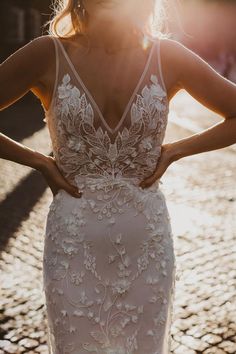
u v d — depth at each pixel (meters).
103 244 2.27
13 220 6.48
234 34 36.88
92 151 2.22
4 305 4.41
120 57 2.19
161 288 2.34
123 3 2.16
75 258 2.28
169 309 2.42
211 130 2.34
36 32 19.75
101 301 2.28
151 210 2.32
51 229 2.33
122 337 2.31
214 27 37.06
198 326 4.18
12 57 2.17
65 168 2.27
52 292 2.32
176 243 5.90
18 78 2.18
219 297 4.65
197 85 2.26
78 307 2.27
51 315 2.35
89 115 2.17
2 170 8.84
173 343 3.94
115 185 2.26
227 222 6.64
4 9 19.47
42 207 7.03
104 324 2.29
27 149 2.31
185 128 13.78
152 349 2.35
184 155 2.35
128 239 2.28
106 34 2.17
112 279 2.29
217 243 5.92
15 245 5.71
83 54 2.19
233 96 2.28
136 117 2.20
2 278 4.91
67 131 2.19
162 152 2.34
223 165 9.68
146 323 2.33
